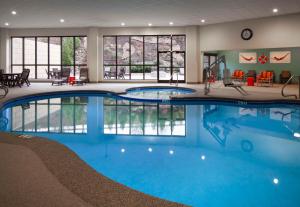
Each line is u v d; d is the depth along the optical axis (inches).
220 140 232.7
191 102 416.5
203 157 191.3
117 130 267.7
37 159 135.4
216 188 142.6
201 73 661.9
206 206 124.8
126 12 505.4
